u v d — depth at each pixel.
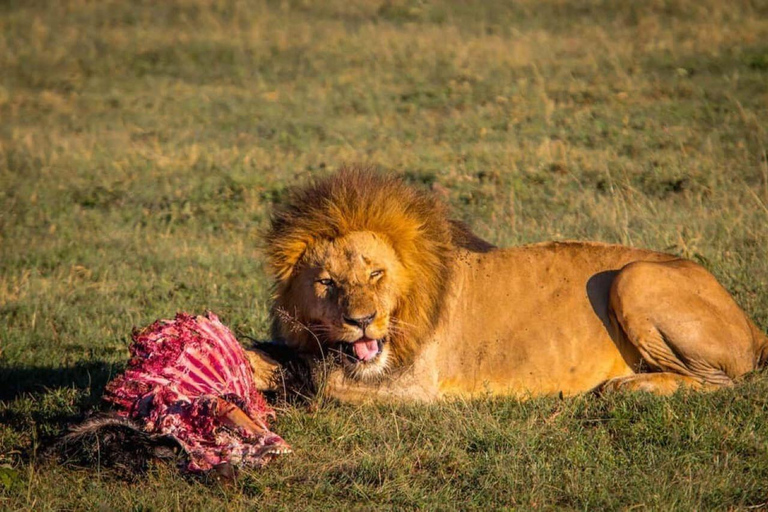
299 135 22.81
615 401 8.54
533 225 14.61
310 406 8.72
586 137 20.66
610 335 8.93
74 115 25.72
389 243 8.25
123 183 18.91
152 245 15.40
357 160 19.78
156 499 7.09
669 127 20.91
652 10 32.88
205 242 15.50
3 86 29.25
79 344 11.23
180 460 7.46
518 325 8.99
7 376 10.27
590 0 34.75
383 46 31.12
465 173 18.19
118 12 38.19
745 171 16.98
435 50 30.19
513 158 18.86
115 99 27.39
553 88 25.16
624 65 26.81
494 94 25.28
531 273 9.15
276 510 7.00
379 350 8.39
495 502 7.09
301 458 7.86
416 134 22.33
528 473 7.40
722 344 8.68
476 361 8.99
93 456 7.65
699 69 25.92
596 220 14.32
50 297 12.94
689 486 7.03
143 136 23.52
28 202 17.80
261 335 11.09
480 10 35.09
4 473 7.40
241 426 7.53
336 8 36.91
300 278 8.26
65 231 16.20
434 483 7.46
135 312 12.30
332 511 6.98
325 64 30.00
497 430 8.09
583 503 7.00
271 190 17.86
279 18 35.94
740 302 10.91
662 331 8.70
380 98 25.98
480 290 9.10
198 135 23.36
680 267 8.95
